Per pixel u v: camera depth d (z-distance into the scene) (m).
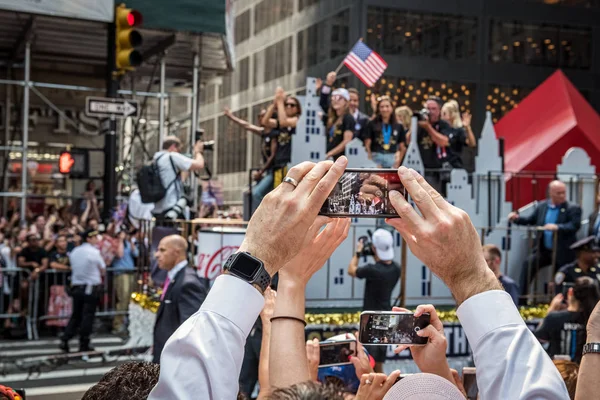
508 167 13.40
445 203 1.54
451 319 8.76
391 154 10.31
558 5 34.75
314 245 1.99
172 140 10.55
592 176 11.57
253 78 41.72
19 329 12.13
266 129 10.95
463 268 1.51
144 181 10.28
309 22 34.81
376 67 10.40
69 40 16.42
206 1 13.67
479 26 33.16
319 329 8.40
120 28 10.70
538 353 1.42
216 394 1.37
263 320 2.52
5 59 18.47
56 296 12.30
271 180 10.22
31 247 12.44
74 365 9.82
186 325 1.45
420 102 32.00
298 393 1.45
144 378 1.86
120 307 12.76
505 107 33.72
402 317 2.18
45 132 20.73
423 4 32.03
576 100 14.66
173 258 6.62
